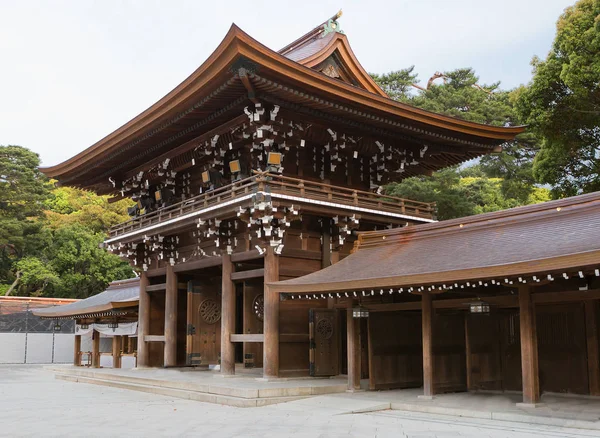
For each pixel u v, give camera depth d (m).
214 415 17.23
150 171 33.06
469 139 29.53
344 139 27.38
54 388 27.72
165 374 28.53
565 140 33.69
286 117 24.84
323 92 23.38
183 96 23.94
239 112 25.20
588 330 18.77
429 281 16.97
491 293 20.34
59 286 69.88
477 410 16.17
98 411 18.69
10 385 29.64
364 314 21.14
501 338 21.00
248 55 20.61
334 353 25.09
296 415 16.86
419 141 29.56
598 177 34.31
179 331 32.22
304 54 28.55
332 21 29.42
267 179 23.22
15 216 73.62
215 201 25.59
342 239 26.14
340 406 18.17
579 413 15.52
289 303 24.91
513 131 29.69
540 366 20.00
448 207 44.97
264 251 24.30
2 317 51.34
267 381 23.41
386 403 18.28
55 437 13.80
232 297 26.45
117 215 79.38
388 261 20.58
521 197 47.41
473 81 50.56
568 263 13.94
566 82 30.31
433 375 19.75
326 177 27.92
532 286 16.70
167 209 31.70
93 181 36.50
